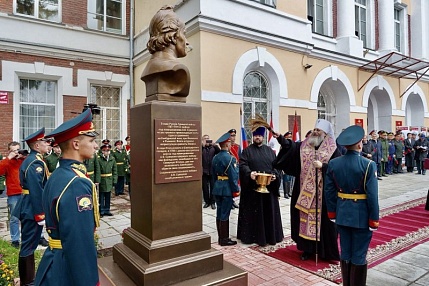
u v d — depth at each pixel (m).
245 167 5.01
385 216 6.63
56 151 6.57
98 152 7.23
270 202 5.01
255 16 9.29
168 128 3.21
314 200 4.31
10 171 5.25
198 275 3.12
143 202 3.23
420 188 10.09
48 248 2.20
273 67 9.75
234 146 7.86
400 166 13.98
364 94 13.40
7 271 3.35
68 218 1.94
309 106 11.14
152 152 3.10
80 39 10.98
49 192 2.09
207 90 8.23
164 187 3.16
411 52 17.03
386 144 13.06
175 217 3.21
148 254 2.98
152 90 3.39
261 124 4.96
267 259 4.41
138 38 11.60
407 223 6.10
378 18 14.76
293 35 10.32
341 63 12.36
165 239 3.12
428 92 17.12
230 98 8.67
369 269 4.00
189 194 3.31
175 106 3.27
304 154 4.54
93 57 11.17
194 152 3.37
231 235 5.59
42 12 10.46
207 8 8.22
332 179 3.50
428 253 4.53
